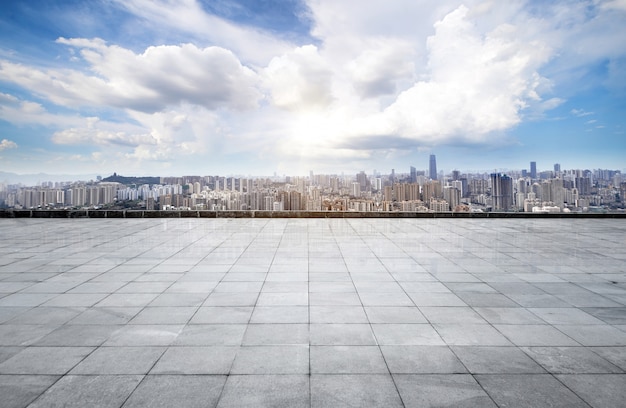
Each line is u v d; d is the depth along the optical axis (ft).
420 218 61.57
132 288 21.02
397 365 12.53
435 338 14.57
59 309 17.69
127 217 61.00
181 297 19.42
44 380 11.55
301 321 16.22
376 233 43.09
